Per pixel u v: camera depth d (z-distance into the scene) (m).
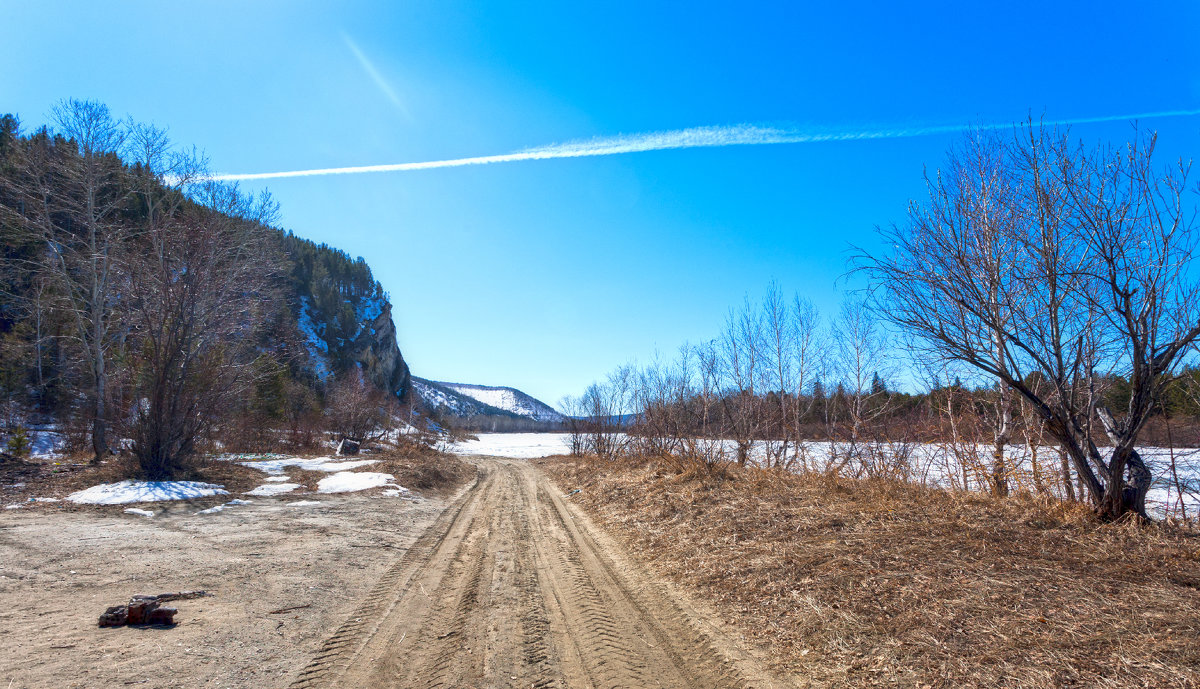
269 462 20.88
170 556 7.73
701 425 21.53
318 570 7.36
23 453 18.92
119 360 19.33
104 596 5.86
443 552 8.80
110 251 19.62
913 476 11.37
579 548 9.11
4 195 19.83
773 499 10.20
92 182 19.55
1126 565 5.23
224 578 6.77
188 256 15.40
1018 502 8.01
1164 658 3.57
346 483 16.58
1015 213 7.73
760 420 19.86
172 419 14.81
